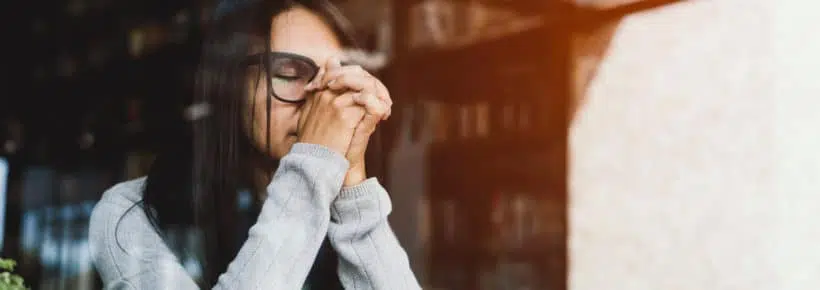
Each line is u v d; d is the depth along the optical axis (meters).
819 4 2.11
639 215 2.53
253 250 0.81
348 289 0.92
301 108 0.93
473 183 3.36
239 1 0.96
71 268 2.39
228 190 0.95
